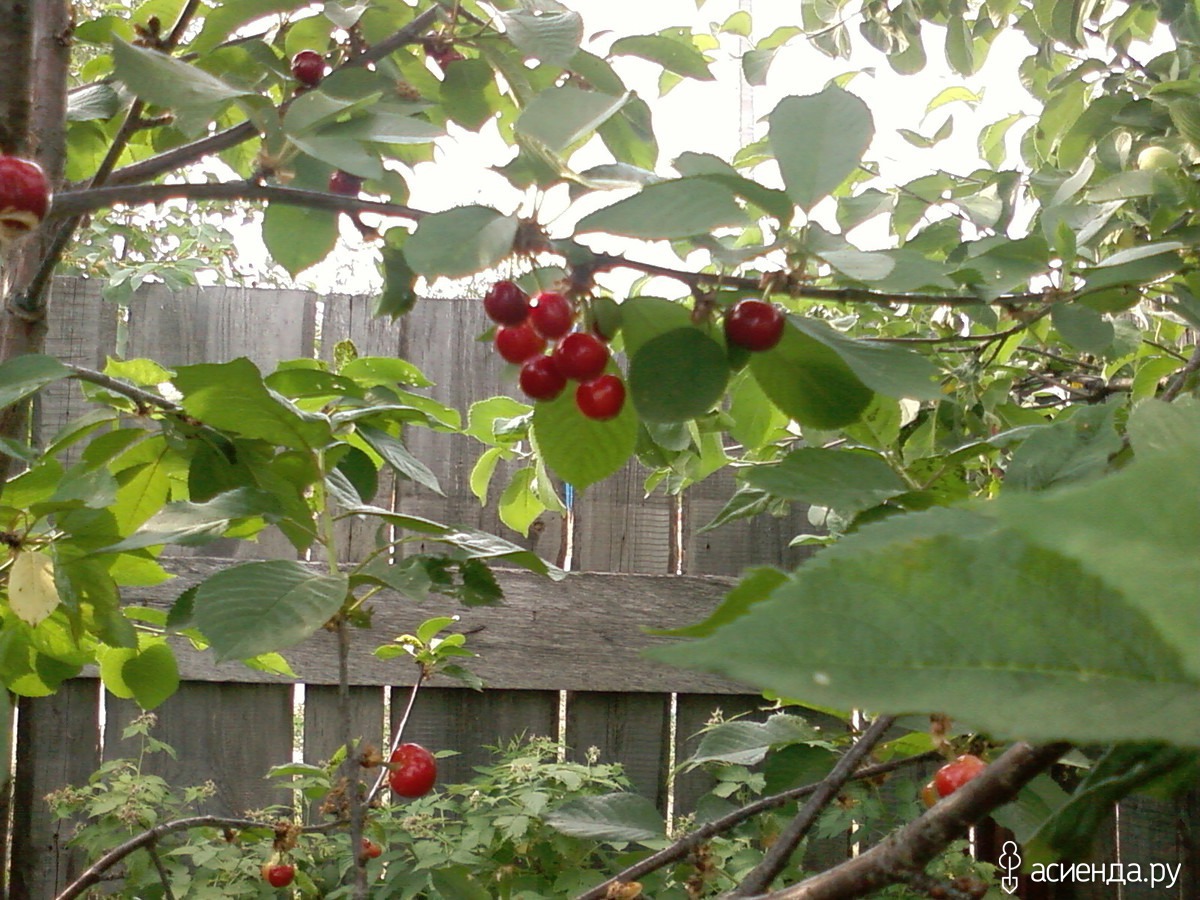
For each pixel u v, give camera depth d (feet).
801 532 12.36
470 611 11.58
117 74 3.08
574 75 5.26
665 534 12.29
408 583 3.86
